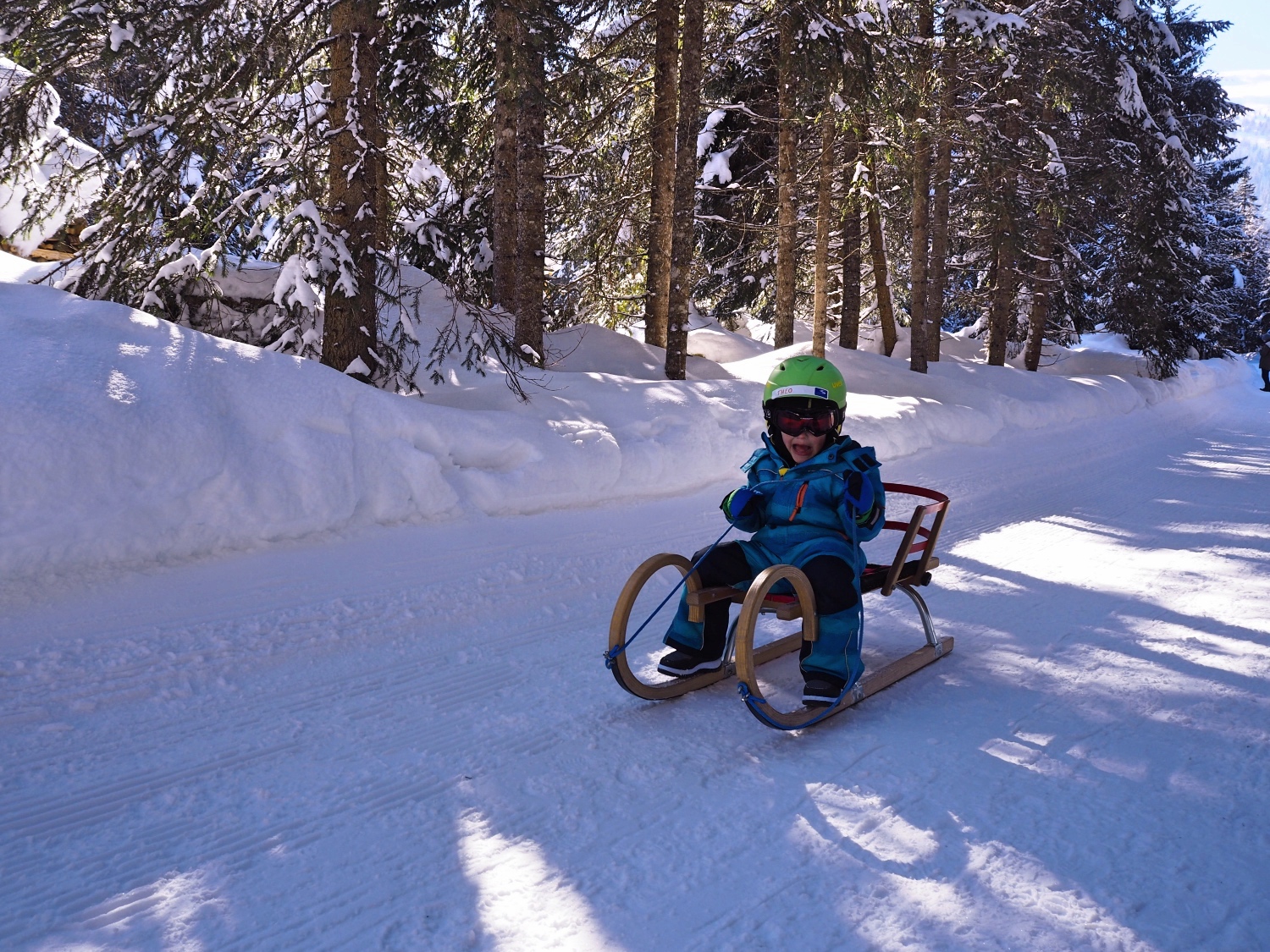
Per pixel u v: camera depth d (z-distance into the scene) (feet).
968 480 30.68
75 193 24.97
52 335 16.71
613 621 11.43
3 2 21.17
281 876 7.87
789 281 48.88
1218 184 119.55
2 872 7.84
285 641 13.32
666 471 24.84
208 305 26.66
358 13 23.08
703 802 9.23
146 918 7.25
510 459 21.65
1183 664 13.55
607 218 47.73
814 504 12.07
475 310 27.27
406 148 35.60
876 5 39.68
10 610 12.82
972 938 6.98
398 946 6.92
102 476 14.62
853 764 10.14
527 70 26.94
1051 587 18.04
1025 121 57.00
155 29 21.59
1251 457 40.14
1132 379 68.95
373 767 9.96
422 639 13.98
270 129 25.32
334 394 18.94
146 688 11.55
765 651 13.65
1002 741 10.77
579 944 6.93
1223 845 8.37
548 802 9.23
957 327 124.36
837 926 7.14
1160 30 64.95
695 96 36.96
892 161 45.21
